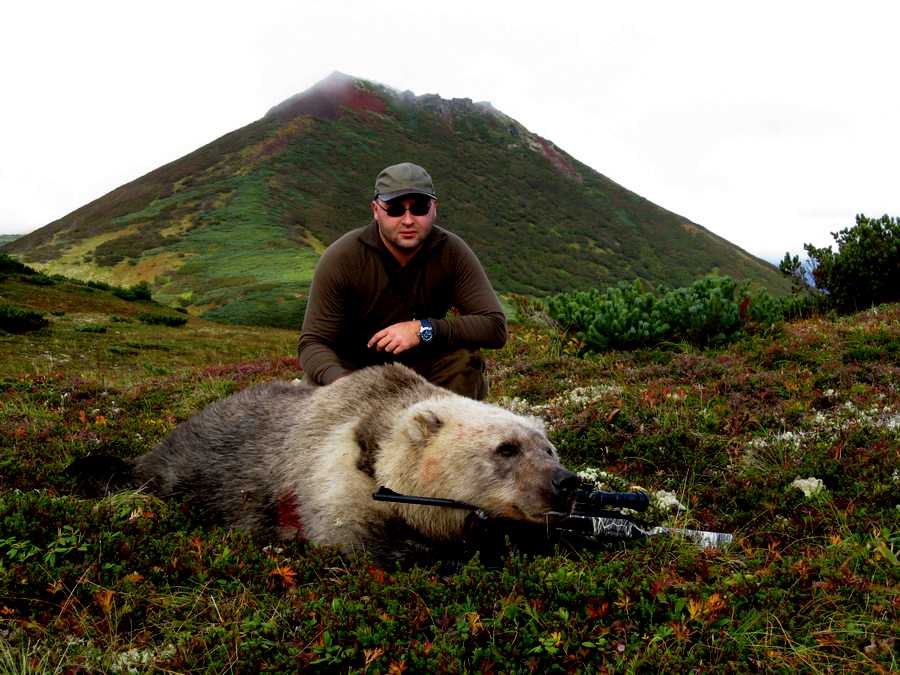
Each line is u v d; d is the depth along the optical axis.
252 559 3.49
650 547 3.58
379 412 3.89
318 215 123.12
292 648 2.76
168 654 2.82
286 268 89.38
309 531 3.75
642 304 9.98
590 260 144.25
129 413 8.23
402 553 3.57
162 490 4.54
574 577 3.13
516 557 3.38
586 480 4.26
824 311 14.98
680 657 2.66
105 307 45.81
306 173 140.62
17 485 4.80
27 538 3.45
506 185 170.62
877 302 14.80
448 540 3.66
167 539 3.62
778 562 3.45
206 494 4.34
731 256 162.50
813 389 6.66
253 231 107.38
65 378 10.96
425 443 3.58
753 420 5.86
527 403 7.43
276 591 3.33
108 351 27.14
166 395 9.23
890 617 2.93
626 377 7.88
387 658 2.71
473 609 2.98
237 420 4.54
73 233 116.81
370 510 3.61
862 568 3.32
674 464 5.22
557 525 3.53
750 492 4.53
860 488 4.33
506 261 133.50
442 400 3.89
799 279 15.53
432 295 5.09
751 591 3.08
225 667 2.70
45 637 2.92
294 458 4.00
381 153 163.88
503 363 9.71
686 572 3.35
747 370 7.53
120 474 4.78
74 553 3.42
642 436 5.55
